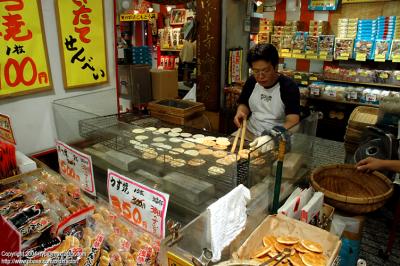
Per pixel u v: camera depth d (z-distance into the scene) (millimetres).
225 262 1034
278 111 2266
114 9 1974
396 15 4250
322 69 5055
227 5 3545
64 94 1812
